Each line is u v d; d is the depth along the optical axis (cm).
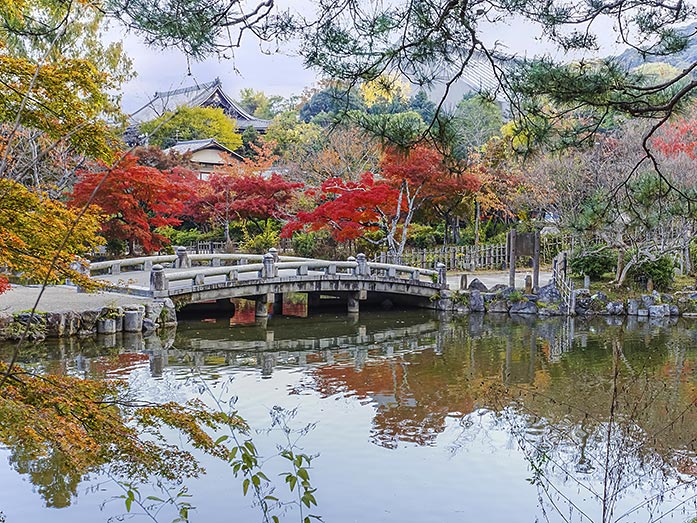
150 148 2584
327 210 2002
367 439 820
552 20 452
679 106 504
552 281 1891
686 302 1741
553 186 1969
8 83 495
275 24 438
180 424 461
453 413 926
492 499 660
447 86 477
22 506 616
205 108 3209
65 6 574
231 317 1694
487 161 2409
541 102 505
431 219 2422
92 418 448
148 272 1783
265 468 725
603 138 1866
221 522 602
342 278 1739
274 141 2967
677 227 1714
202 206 2458
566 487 680
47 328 1273
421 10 436
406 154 506
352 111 489
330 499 659
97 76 560
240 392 1016
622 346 1372
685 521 598
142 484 664
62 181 1720
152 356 1221
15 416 384
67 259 530
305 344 1402
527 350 1345
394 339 1466
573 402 966
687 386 1042
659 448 767
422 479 705
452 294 1855
